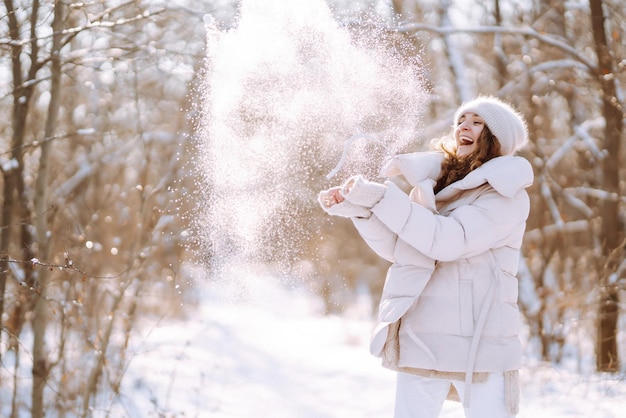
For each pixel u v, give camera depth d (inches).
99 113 424.2
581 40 378.6
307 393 259.0
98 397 229.0
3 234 238.7
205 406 235.8
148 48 224.1
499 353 122.0
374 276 544.7
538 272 370.0
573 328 300.8
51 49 209.6
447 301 122.8
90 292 255.4
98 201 405.1
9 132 326.0
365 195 120.0
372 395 258.1
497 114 128.2
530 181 126.1
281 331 382.9
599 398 231.8
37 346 203.2
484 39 412.8
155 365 284.4
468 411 123.3
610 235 314.7
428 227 118.9
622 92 328.8
